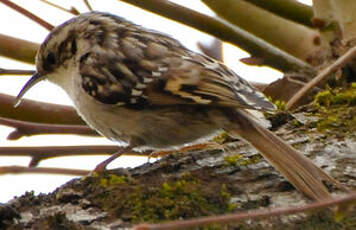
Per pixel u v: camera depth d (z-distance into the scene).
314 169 5.33
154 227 3.28
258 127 5.95
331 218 4.87
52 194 5.53
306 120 6.32
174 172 5.69
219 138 6.62
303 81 7.98
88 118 7.06
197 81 6.21
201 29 7.74
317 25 7.83
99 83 6.73
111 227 5.09
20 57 7.95
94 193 5.45
